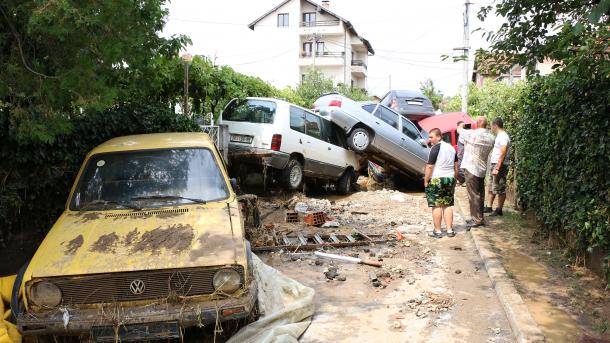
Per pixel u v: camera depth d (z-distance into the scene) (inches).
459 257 291.7
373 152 530.6
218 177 218.1
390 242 319.0
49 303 158.1
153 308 158.9
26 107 207.6
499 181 390.6
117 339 155.2
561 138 268.2
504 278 239.6
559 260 275.4
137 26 227.5
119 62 229.5
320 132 500.4
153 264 162.6
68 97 208.5
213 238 176.7
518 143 390.9
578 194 255.1
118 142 235.0
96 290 160.4
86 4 190.9
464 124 526.3
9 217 244.2
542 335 178.1
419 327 196.1
